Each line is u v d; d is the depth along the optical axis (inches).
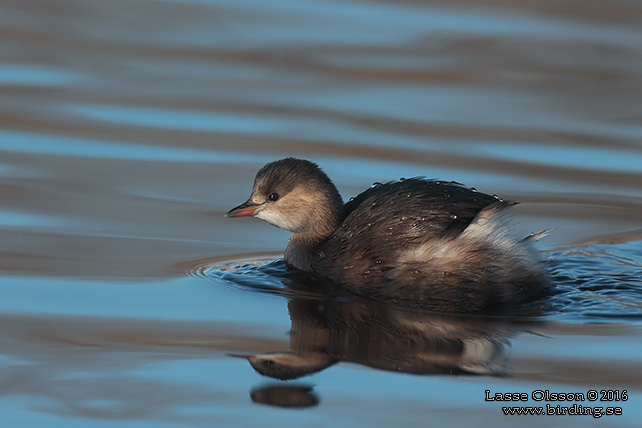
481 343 412.5
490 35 883.4
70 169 644.7
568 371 383.9
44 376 378.0
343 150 679.1
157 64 833.5
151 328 426.0
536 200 612.4
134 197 604.1
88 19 919.7
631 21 917.2
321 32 896.3
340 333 423.8
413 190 487.5
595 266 511.8
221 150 678.5
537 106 762.2
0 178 622.5
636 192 626.2
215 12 943.0
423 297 462.9
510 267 463.5
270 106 756.6
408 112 749.3
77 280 478.6
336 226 514.9
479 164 660.7
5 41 856.9
